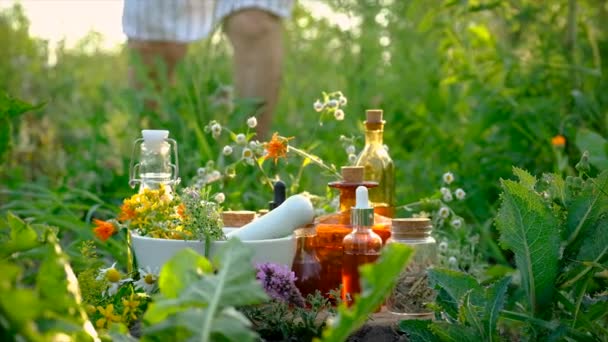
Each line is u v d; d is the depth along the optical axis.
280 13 3.76
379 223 1.98
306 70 6.07
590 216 1.69
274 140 2.29
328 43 6.20
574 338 1.65
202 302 1.14
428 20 3.59
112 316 1.62
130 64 3.99
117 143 4.60
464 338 1.58
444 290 1.71
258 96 3.72
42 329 1.06
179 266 1.20
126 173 3.29
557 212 1.74
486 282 2.19
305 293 1.91
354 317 1.12
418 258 1.87
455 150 3.68
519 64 3.54
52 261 1.16
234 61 3.79
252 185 3.17
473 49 3.71
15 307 0.94
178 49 4.08
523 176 1.76
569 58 3.47
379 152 2.13
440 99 4.18
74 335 1.16
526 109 3.32
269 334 1.71
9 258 1.37
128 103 3.67
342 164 3.23
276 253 1.84
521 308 1.87
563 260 1.71
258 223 1.86
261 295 1.16
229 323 1.12
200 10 4.04
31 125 4.45
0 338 0.96
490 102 3.42
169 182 2.07
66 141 4.50
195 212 1.83
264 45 3.74
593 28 4.06
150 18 3.98
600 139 2.30
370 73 4.98
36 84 5.28
